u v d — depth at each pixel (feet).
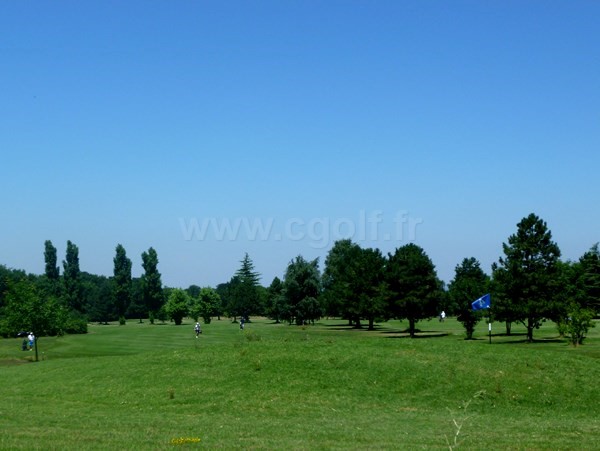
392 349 117.91
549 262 231.09
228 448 58.08
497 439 66.03
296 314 382.22
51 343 253.03
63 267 559.38
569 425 77.56
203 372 109.60
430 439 65.87
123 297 596.70
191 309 562.25
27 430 69.31
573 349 182.39
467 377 102.27
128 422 78.13
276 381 102.99
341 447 59.82
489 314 220.64
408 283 282.97
